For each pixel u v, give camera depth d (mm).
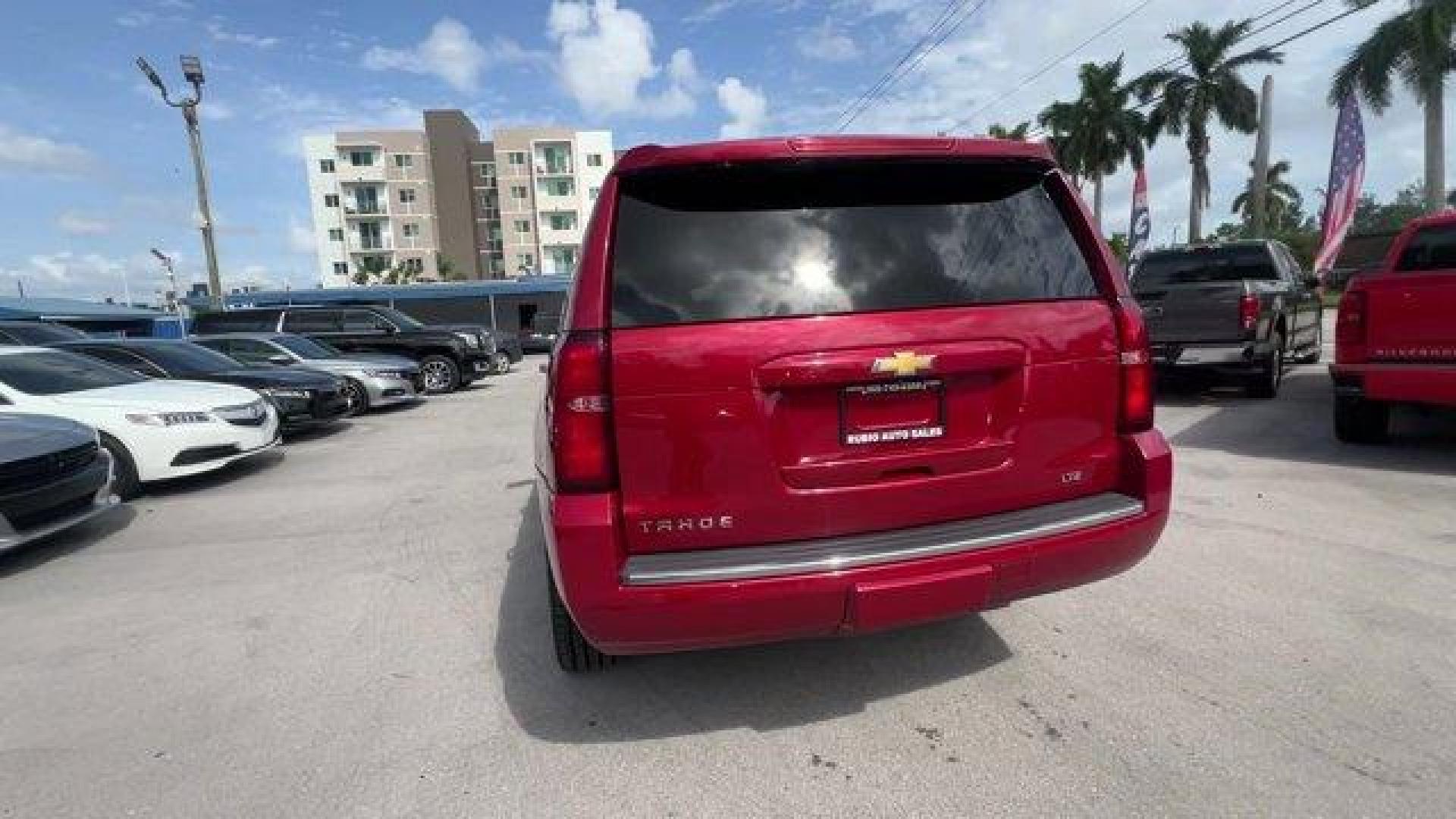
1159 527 2850
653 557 2516
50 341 14008
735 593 2428
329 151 76625
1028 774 2594
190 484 8047
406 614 4199
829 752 2764
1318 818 2330
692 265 2551
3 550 5082
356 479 7945
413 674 3498
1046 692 3072
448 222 80688
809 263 2580
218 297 22109
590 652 3324
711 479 2500
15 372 7570
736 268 2555
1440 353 5707
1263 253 10164
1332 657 3240
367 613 4246
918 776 2611
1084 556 2709
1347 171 16156
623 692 3242
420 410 13883
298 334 15727
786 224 2617
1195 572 4172
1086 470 2852
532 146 78250
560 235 78688
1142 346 2879
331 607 4359
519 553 5188
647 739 2896
